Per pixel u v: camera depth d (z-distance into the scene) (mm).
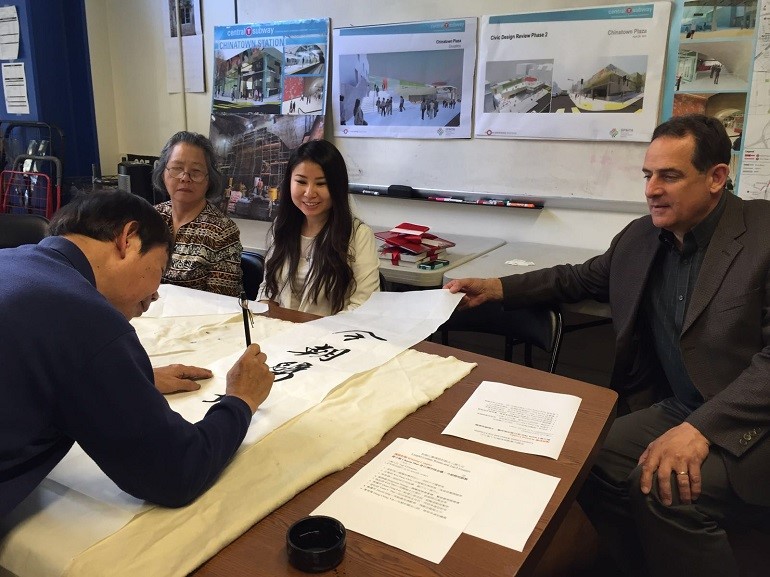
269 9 3275
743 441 1399
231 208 3430
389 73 2963
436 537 824
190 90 3648
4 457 789
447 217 2990
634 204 2535
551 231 2748
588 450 1052
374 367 1364
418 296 1830
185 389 1227
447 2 2773
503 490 930
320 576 750
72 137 3883
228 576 750
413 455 1025
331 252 1942
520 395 1257
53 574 756
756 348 1539
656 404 1808
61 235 939
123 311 987
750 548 1810
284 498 891
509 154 2760
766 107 2227
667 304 1736
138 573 737
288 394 1212
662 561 1443
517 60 2646
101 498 892
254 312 1762
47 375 787
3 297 786
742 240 1562
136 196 988
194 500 881
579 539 1873
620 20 2424
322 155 1918
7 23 3635
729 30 2242
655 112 2426
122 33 3844
